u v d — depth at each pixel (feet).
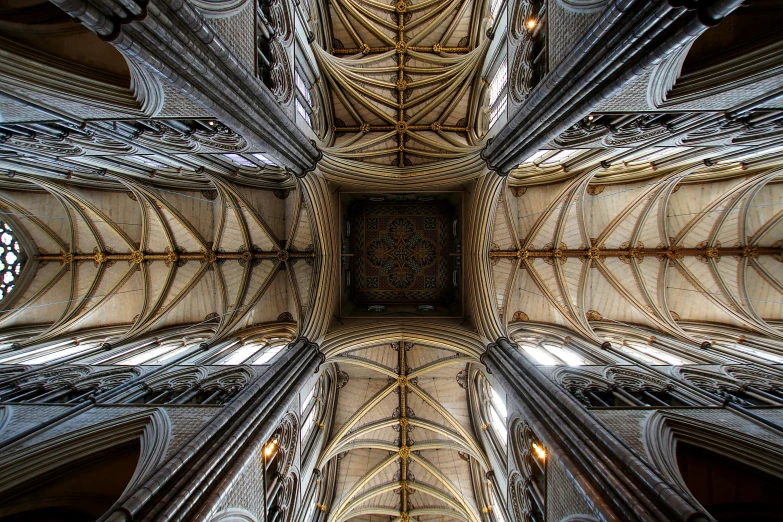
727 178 47.24
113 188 51.52
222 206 51.88
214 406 27.14
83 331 51.29
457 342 45.06
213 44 20.44
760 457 21.65
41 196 51.83
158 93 21.85
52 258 53.42
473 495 48.32
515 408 33.81
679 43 16.76
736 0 14.16
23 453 21.85
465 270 50.11
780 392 29.14
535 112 27.94
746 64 19.72
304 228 51.72
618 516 17.61
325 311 45.93
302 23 41.63
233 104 23.63
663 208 50.08
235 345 45.62
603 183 50.11
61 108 22.18
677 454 23.89
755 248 49.34
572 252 51.01
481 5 52.75
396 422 51.08
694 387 30.14
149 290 53.26
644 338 46.37
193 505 18.43
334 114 55.26
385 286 56.59
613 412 26.03
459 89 53.72
